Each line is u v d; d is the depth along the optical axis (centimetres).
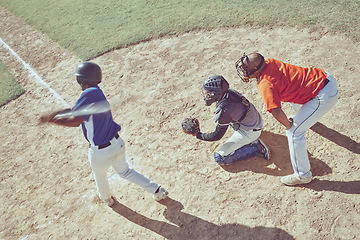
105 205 419
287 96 357
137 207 407
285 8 738
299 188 383
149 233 374
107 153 337
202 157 450
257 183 399
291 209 363
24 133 574
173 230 371
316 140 436
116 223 393
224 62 624
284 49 618
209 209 383
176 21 799
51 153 519
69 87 679
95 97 308
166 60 676
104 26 876
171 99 568
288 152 430
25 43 911
